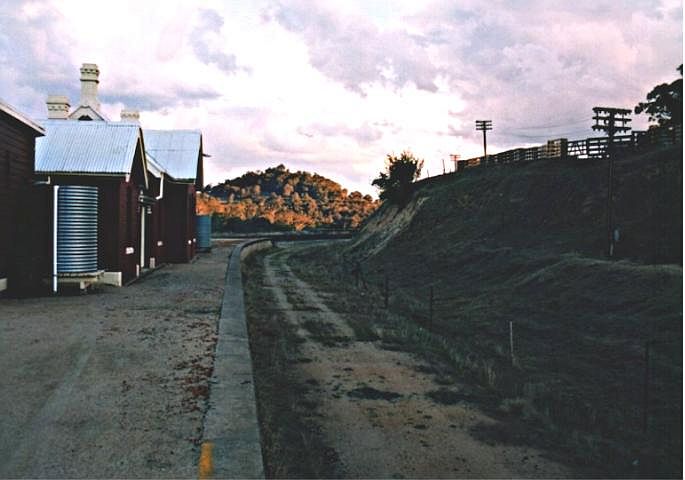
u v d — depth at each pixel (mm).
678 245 16859
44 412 4996
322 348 10164
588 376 9000
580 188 25672
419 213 34969
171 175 24953
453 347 10625
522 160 35562
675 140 26875
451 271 22875
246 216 94188
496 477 4945
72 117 22703
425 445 5645
